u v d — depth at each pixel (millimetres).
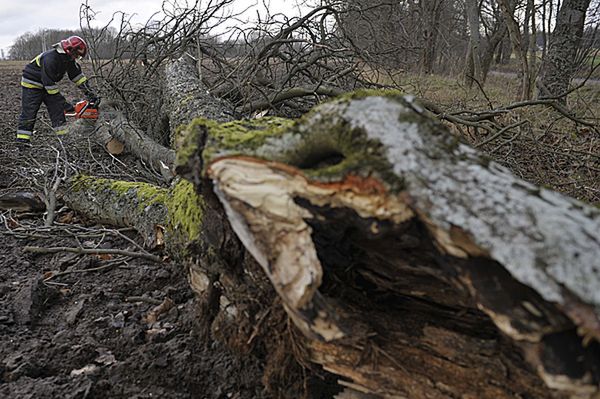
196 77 5102
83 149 5535
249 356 2389
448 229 1352
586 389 1231
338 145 1636
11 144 6223
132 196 3789
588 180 4742
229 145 1803
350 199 1502
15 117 7840
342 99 1706
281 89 5246
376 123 1578
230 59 6273
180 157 1927
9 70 17828
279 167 1617
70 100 9328
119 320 2861
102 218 4008
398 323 1799
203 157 1801
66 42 6191
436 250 1484
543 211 1328
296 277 1579
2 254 3705
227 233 2113
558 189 4594
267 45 5332
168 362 2459
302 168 1711
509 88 11586
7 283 3291
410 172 1448
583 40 9320
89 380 2346
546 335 1273
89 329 2801
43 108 8086
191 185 2721
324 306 1629
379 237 1546
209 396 2314
